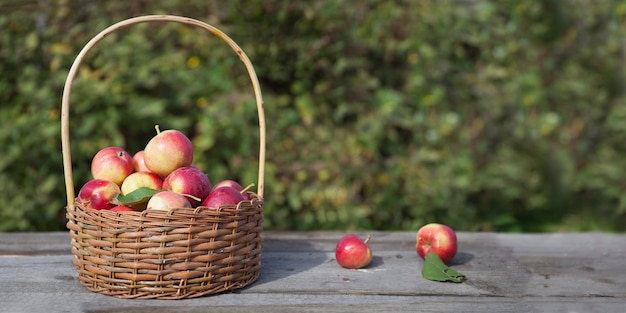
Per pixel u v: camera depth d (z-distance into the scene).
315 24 3.43
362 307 1.55
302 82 3.49
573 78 3.94
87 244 1.57
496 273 1.86
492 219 3.76
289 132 3.32
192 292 1.57
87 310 1.49
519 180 3.79
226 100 3.14
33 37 2.96
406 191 3.43
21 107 3.03
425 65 3.54
